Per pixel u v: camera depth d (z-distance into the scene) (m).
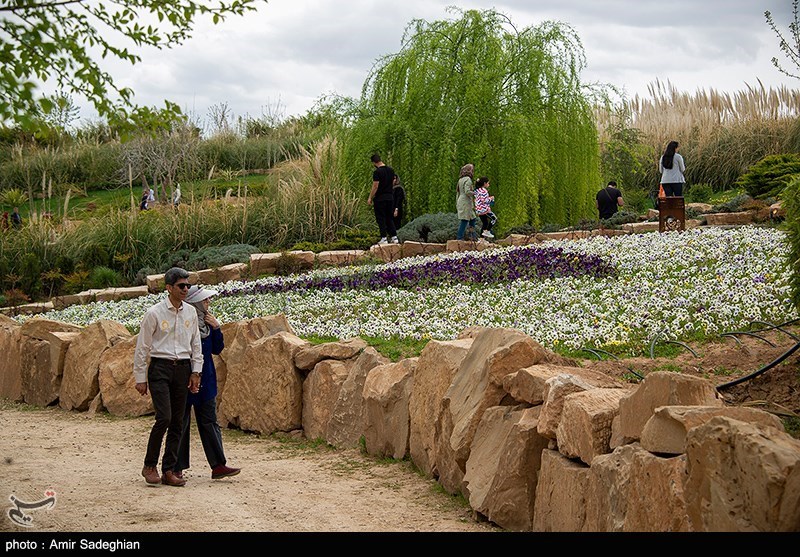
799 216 7.79
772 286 10.73
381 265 18.52
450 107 25.06
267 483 7.70
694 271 12.99
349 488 7.39
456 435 6.84
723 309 9.95
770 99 30.77
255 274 19.95
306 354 10.04
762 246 13.98
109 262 22.81
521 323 10.94
